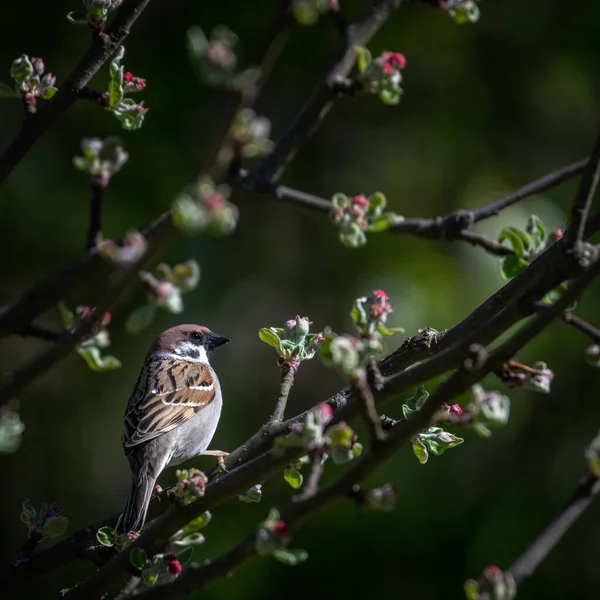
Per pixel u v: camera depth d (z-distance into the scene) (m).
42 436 13.05
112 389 12.78
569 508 4.17
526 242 6.91
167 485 12.18
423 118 13.56
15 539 12.88
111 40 5.61
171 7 12.95
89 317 4.39
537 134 13.72
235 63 3.67
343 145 13.85
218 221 3.61
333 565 11.63
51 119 5.61
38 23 12.83
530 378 4.69
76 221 12.30
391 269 12.64
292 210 13.68
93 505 13.12
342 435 4.31
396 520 11.67
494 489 12.02
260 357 13.55
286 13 3.99
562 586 11.66
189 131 12.75
